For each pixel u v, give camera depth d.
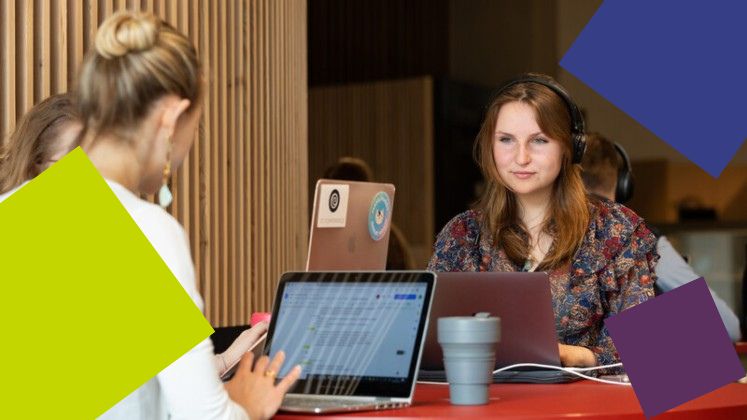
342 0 9.20
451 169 8.56
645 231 2.91
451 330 2.08
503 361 2.55
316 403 2.08
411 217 8.41
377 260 2.78
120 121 1.87
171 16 3.58
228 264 4.11
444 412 1.97
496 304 2.52
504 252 2.96
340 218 2.58
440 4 9.55
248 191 4.30
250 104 4.38
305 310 2.27
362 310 2.20
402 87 8.52
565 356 2.62
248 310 4.28
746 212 8.62
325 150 8.74
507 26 9.41
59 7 3.00
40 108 2.62
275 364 2.07
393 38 9.41
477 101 8.98
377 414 1.96
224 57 4.05
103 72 1.87
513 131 2.86
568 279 2.87
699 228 7.32
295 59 5.16
